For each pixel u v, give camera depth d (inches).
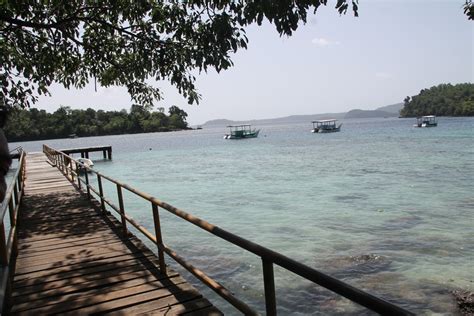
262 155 1776.6
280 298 294.0
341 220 520.1
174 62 299.7
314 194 733.3
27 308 171.9
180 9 274.5
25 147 3927.2
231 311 281.7
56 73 436.8
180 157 1900.8
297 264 81.2
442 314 262.4
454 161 1149.1
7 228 513.7
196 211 629.3
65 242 276.5
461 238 416.2
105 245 265.4
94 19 334.3
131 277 203.5
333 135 3469.5
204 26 215.2
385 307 57.5
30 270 221.0
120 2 314.7
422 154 1397.6
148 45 323.0
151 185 975.6
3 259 157.9
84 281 200.8
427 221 494.6
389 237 431.2
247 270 349.7
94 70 405.4
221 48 190.5
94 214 363.3
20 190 419.8
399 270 336.2
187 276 343.3
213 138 4411.9
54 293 187.3
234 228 506.6
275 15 152.0
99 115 7436.0
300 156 1606.8
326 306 279.1
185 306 167.8
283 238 447.2
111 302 174.6
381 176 927.7
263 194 762.2
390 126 5049.2
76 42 359.6
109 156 1753.2
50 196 473.7
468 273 323.3
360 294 62.8
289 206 632.4
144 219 565.9
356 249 394.3
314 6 150.4
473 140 1979.6
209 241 441.1
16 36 350.6
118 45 383.6
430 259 358.3
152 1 292.0
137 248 255.6
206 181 1000.9
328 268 347.9
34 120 6008.9
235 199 722.8
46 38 361.1
